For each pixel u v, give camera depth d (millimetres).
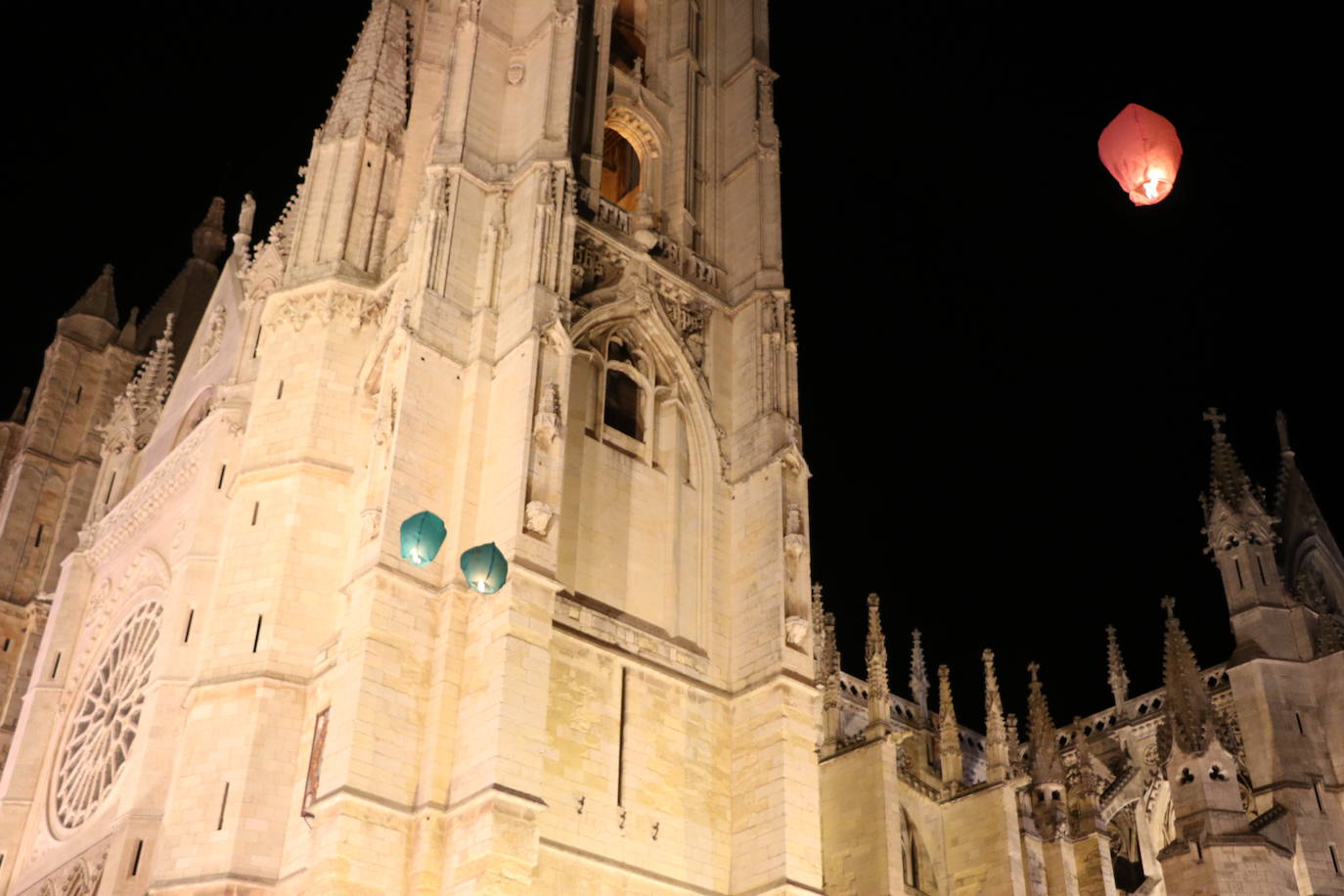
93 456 68500
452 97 51281
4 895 52625
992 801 60219
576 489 46656
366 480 46812
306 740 42781
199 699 43594
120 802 47875
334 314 51031
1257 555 67562
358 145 55094
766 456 50844
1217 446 71312
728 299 55844
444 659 40312
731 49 63500
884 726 56938
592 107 55312
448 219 47844
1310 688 64125
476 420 44406
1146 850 68000
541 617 40656
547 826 40156
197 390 60125
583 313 49281
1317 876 59125
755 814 44688
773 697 45969
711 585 49000
